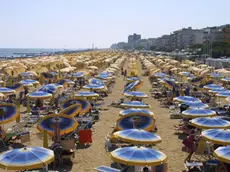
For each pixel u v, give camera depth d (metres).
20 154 9.32
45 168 9.87
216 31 153.75
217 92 26.22
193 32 190.38
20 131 17.16
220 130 12.39
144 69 73.69
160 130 19.19
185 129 18.25
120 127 14.30
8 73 42.16
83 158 14.04
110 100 30.16
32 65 53.53
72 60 73.25
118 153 9.87
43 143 14.74
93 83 30.56
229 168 11.25
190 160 13.73
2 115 15.24
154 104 28.58
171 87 29.89
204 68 52.62
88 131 16.03
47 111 23.55
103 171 10.55
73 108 17.69
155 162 9.43
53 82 34.72
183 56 115.94
